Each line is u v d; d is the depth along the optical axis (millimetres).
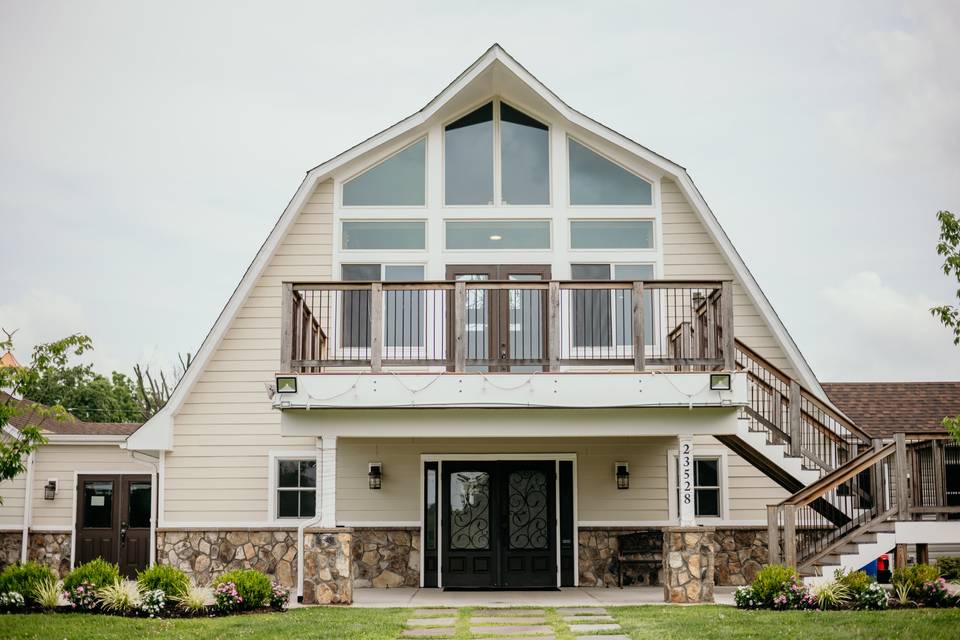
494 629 10430
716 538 15320
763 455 13336
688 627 10117
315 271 15648
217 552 15336
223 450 15562
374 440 15531
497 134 15891
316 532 12562
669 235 15656
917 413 18766
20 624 10242
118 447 18438
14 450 11898
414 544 15320
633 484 15438
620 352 14836
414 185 15820
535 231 15727
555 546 15242
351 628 10266
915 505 12961
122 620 10672
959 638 9195
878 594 11414
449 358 14203
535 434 12727
